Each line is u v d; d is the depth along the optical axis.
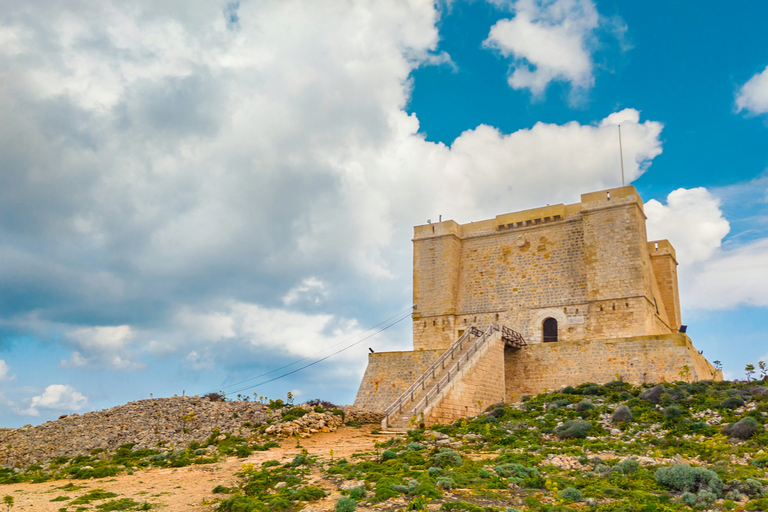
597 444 26.73
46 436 35.91
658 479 20.44
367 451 28.03
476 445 28.33
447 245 55.91
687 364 39.50
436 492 18.92
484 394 41.44
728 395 32.38
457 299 55.41
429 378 41.09
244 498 18.98
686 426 28.16
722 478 20.30
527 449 26.50
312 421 35.78
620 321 46.38
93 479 24.58
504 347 47.09
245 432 33.91
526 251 53.38
